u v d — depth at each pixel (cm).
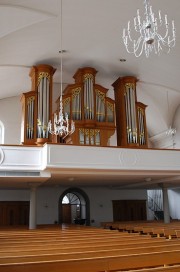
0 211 1568
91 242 600
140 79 1465
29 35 1030
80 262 365
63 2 897
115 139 1703
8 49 1076
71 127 1150
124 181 1395
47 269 348
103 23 1046
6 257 390
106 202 1778
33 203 1189
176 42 1075
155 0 899
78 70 1342
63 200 1859
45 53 1209
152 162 1104
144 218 1847
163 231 915
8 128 1548
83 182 1424
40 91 1234
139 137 1345
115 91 1463
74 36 1116
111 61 1342
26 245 571
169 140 1756
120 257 388
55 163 974
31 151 1010
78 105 1284
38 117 1202
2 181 1137
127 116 1352
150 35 607
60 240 644
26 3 860
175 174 1165
